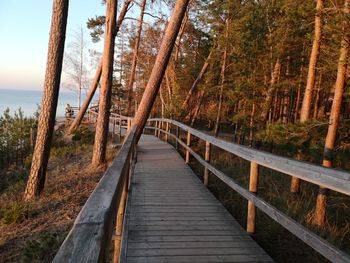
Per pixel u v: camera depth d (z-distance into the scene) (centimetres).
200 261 299
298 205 614
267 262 300
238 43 1399
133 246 328
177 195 526
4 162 1156
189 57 2269
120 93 3186
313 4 872
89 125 2088
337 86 706
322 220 560
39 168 718
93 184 772
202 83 2117
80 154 1146
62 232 523
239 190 392
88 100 1742
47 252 460
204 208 460
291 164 269
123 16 1312
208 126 2906
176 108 1986
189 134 830
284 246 379
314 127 797
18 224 578
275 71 1334
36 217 601
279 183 844
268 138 866
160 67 867
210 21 1677
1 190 852
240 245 337
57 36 745
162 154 988
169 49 863
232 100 1431
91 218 114
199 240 347
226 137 2127
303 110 909
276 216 284
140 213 433
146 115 880
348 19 627
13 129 1213
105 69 916
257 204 333
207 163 577
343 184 203
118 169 212
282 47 1306
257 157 345
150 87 872
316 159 920
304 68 1442
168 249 323
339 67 699
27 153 1223
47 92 735
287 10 998
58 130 1950
